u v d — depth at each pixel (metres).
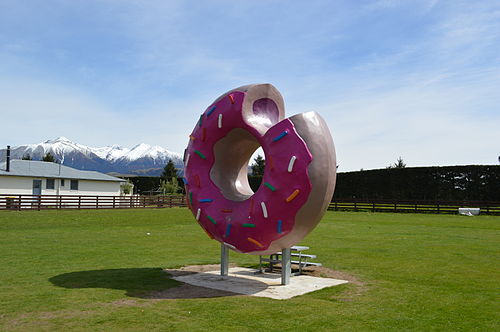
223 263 9.24
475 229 19.72
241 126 7.96
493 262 11.05
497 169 32.91
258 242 7.61
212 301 7.03
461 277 9.22
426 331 5.66
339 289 8.03
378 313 6.46
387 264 10.77
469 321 6.11
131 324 5.78
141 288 7.91
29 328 5.59
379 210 33.91
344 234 17.59
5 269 9.54
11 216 22.50
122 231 17.72
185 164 8.83
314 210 7.26
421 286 8.33
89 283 8.26
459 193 34.44
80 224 20.34
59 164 39.41
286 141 7.29
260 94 8.15
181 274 9.29
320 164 7.17
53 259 10.89
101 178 38.12
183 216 25.83
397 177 37.66
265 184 7.40
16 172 33.34
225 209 7.96
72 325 5.72
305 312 6.45
